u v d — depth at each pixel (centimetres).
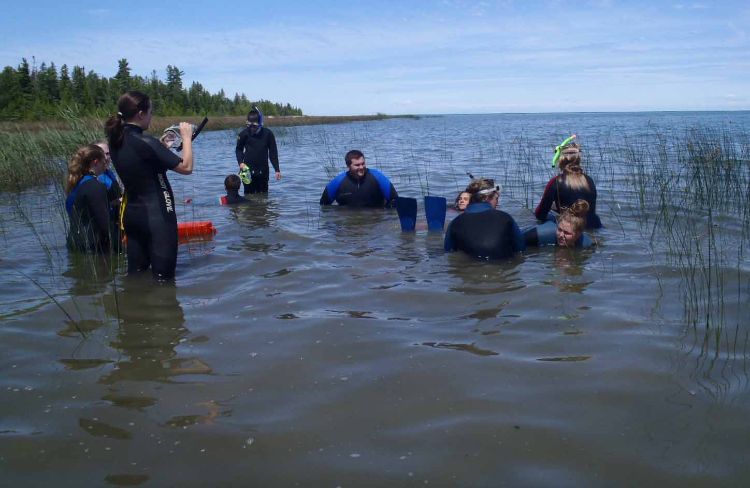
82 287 486
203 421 274
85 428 269
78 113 1525
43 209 865
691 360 329
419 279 495
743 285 458
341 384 309
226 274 517
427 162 1515
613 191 947
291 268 534
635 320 391
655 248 585
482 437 256
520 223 730
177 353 352
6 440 260
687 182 912
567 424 265
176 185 1153
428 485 224
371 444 253
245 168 965
